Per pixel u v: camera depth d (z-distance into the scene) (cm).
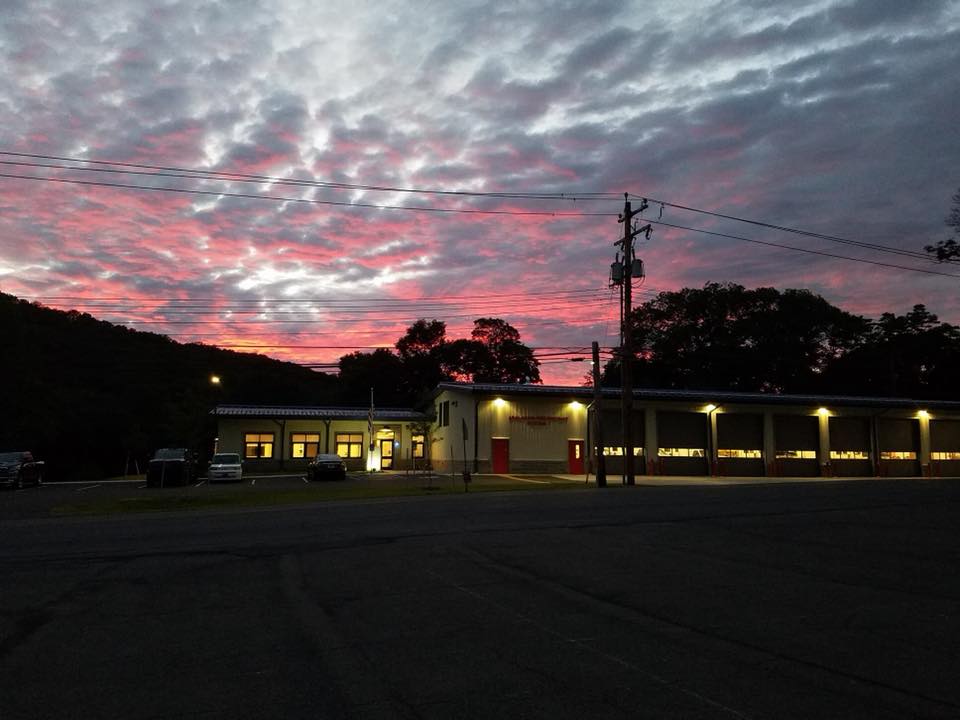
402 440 5250
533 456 4256
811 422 4797
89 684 567
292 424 5031
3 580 1034
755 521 1661
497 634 705
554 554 1219
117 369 6900
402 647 662
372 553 1252
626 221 3334
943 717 475
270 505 2373
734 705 498
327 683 561
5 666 617
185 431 4784
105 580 1027
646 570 1063
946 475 5084
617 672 577
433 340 7794
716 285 7331
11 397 5238
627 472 3281
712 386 7131
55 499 2823
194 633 725
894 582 959
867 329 7456
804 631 706
